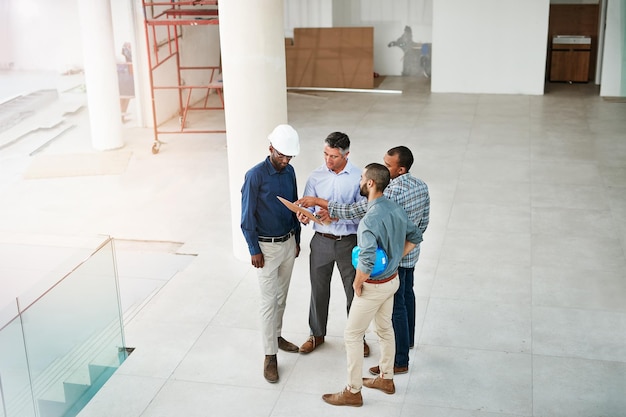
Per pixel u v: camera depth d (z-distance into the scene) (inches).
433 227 323.0
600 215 333.1
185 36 564.1
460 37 589.3
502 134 473.1
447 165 411.5
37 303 195.5
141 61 506.6
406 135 475.5
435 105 558.6
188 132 480.7
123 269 292.7
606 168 399.5
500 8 576.7
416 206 195.3
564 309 247.3
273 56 269.1
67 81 487.5
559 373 210.2
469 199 357.4
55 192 385.4
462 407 195.6
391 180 197.5
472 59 592.1
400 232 182.2
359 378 193.9
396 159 194.2
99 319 219.8
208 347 229.6
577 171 395.9
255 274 280.8
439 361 217.3
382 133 481.4
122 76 509.4
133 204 364.5
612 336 229.6
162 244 315.6
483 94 593.6
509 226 322.3
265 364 210.8
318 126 502.9
